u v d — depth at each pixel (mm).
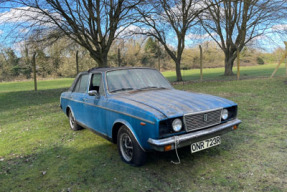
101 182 3178
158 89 4371
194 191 2838
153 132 2947
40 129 6113
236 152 3902
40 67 30312
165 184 3033
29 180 3377
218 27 21484
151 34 17031
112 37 12992
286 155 3660
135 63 29328
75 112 5328
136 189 2951
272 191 2740
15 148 4793
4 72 29031
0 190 3137
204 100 3627
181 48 17422
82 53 22625
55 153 4375
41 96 12461
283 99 7988
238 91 10422
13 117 7859
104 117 4004
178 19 15672
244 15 18797
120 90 4160
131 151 3621
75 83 5676
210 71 31672
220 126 3459
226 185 2924
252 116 6098
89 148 4512
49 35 12500
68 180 3295
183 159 3752
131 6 11656
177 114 3045
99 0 12195
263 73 22312
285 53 15641
